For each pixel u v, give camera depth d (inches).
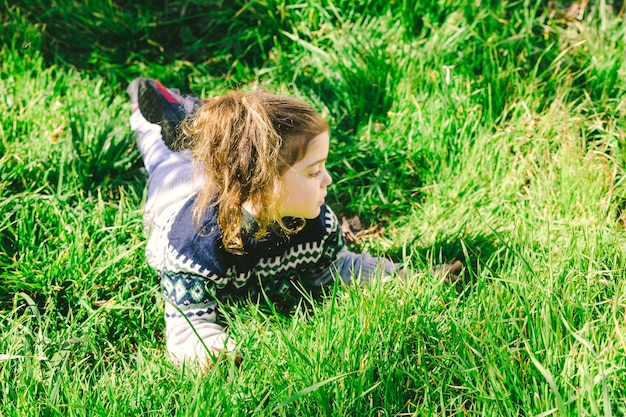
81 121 120.6
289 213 83.6
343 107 133.6
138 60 146.3
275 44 142.4
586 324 78.0
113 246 104.0
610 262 91.4
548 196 107.7
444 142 119.9
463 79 124.6
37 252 101.8
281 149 78.5
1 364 87.1
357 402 77.7
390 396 79.7
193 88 140.6
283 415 73.8
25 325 95.1
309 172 80.6
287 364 81.7
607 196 102.9
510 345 82.7
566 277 87.4
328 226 92.6
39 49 140.9
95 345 92.9
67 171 115.6
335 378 73.7
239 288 93.1
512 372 76.0
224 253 86.5
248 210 83.5
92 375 87.3
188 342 88.4
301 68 137.9
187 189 100.4
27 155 116.0
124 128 127.3
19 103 127.0
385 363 80.6
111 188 118.6
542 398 74.2
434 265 102.3
